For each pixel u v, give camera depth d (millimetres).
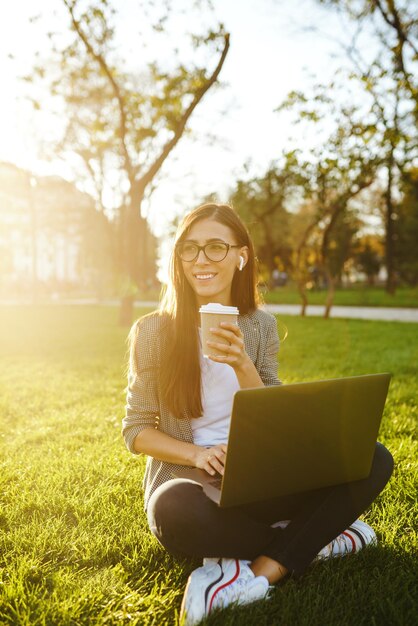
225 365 2117
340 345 9367
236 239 2189
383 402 1867
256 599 1782
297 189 13594
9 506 2676
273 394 1653
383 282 57625
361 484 1972
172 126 11758
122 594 1928
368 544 2195
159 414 2174
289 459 1758
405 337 10672
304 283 16875
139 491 2854
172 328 2133
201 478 1951
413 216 32969
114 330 12859
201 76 10930
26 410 4926
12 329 13344
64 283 48094
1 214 27609
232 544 1833
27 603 1875
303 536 1873
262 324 2340
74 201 21297
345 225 34344
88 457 3414
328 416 1763
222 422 2141
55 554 2223
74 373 6887
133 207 13000
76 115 14969
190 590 1763
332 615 1794
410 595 1909
